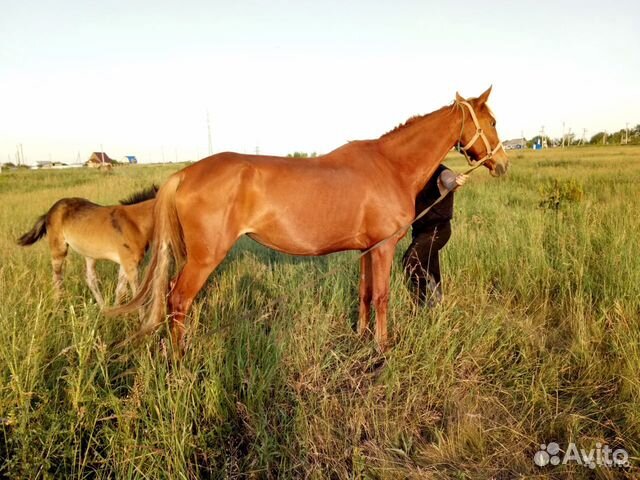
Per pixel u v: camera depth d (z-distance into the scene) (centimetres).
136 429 242
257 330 372
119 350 322
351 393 309
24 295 362
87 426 249
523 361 350
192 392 283
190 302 348
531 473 248
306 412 284
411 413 296
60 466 234
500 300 477
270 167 345
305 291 458
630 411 281
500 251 553
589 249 534
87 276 510
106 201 1158
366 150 389
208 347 330
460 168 2078
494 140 419
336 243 374
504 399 314
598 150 4525
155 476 224
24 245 512
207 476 250
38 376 279
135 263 470
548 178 1462
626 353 332
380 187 372
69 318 330
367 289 409
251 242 745
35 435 233
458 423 276
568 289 470
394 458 257
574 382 329
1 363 272
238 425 285
